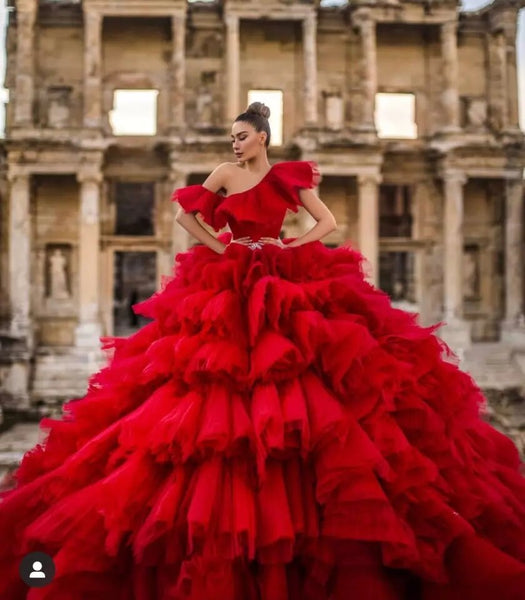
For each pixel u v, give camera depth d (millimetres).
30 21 38031
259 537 4395
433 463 4840
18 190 37312
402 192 49219
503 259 42375
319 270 5648
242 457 4668
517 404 35469
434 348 5375
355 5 39500
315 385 4848
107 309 39812
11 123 39875
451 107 39844
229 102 39062
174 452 4652
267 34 41094
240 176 5660
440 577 4598
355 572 4559
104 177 39594
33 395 34531
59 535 4625
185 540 4477
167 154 39062
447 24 40031
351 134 38938
